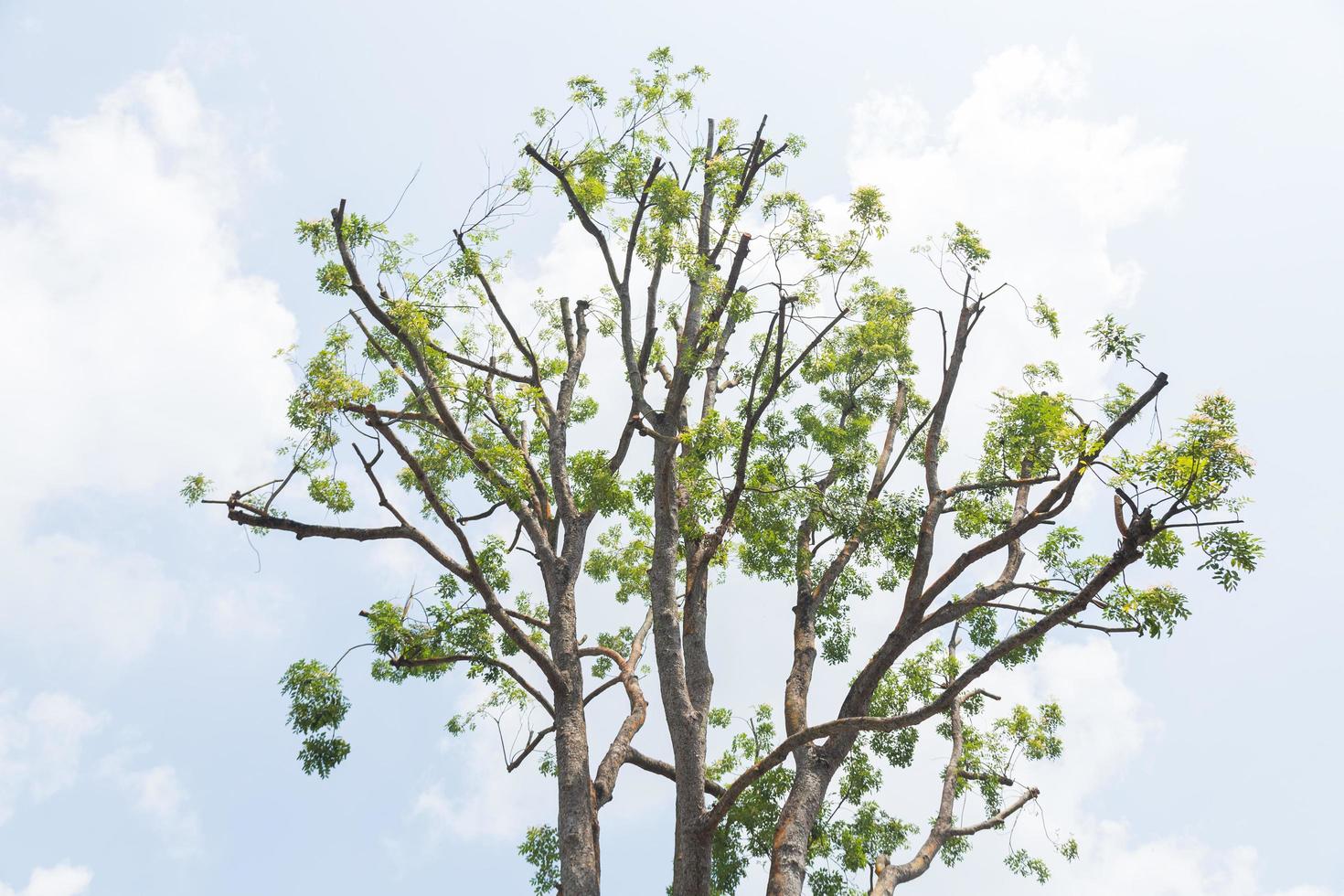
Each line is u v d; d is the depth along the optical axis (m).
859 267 15.02
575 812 13.34
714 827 12.76
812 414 18.16
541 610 19.22
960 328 15.57
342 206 14.16
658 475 15.11
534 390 15.32
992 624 17.39
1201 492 10.41
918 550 14.45
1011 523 15.23
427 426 16.23
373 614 14.98
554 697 14.36
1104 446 11.98
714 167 16.03
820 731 12.11
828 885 17.41
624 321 15.33
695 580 15.23
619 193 15.28
